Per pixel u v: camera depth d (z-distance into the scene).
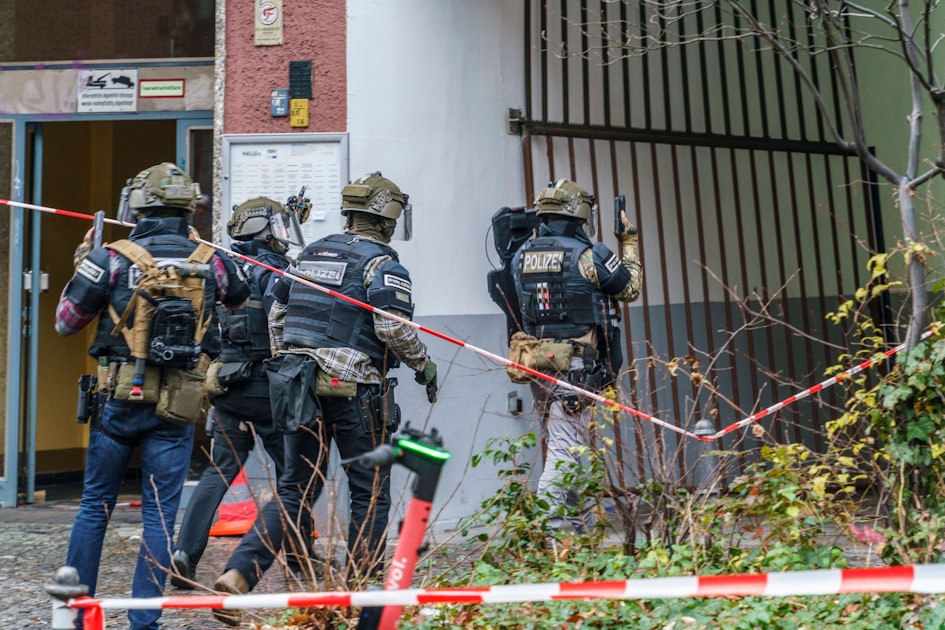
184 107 14.27
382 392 8.58
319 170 12.32
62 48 14.41
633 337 14.08
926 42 9.30
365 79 12.41
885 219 15.73
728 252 15.25
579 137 13.55
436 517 8.88
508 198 13.11
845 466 8.43
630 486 9.14
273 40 12.43
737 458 9.45
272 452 9.87
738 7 10.46
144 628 7.27
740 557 7.93
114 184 17.92
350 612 6.97
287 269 8.91
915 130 9.23
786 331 15.38
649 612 7.23
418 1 12.60
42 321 17.31
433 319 12.34
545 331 10.16
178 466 7.54
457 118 12.76
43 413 17.38
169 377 7.38
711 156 14.79
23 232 14.38
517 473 9.12
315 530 9.77
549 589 4.49
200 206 14.17
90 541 7.39
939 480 7.74
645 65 14.49
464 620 7.26
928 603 6.85
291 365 8.25
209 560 10.77
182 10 14.33
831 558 7.69
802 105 15.72
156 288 7.33
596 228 13.67
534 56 13.50
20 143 14.40
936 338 7.84
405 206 9.23
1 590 9.22
